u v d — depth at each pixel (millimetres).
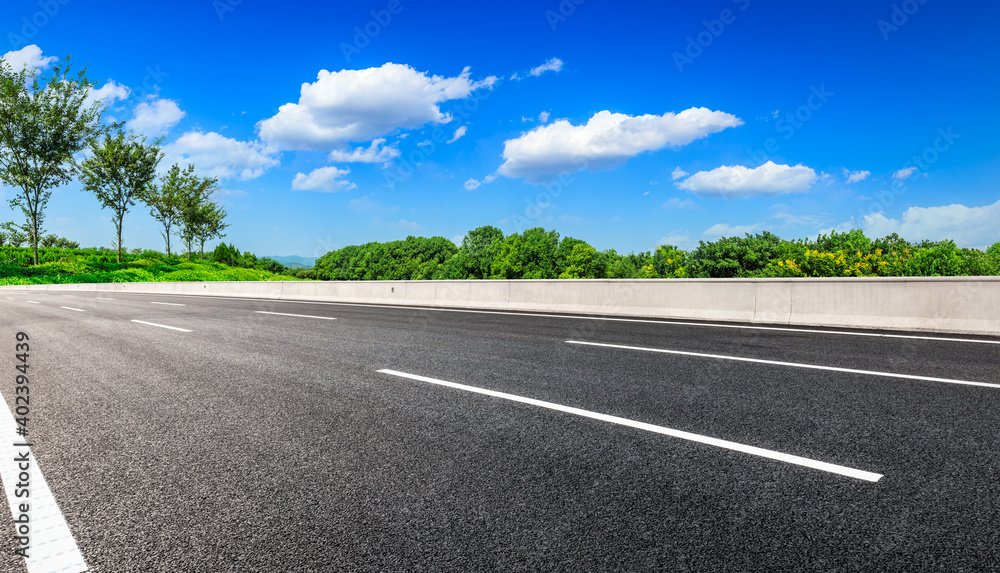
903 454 3201
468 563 2170
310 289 20750
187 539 2410
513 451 3389
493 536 2371
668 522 2461
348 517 2576
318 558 2234
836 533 2338
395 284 17422
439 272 98812
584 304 12492
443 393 4883
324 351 7383
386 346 7742
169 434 3869
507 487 2865
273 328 10273
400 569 2139
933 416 3906
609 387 4973
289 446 3572
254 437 3766
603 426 3844
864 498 2650
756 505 2605
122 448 3592
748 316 9953
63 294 27766
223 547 2338
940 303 8117
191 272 55406
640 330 8938
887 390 4668
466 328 9750
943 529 2348
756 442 3453
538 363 6195
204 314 13758
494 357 6652
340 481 2990
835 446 3354
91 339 8992
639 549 2242
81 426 4090
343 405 4547
